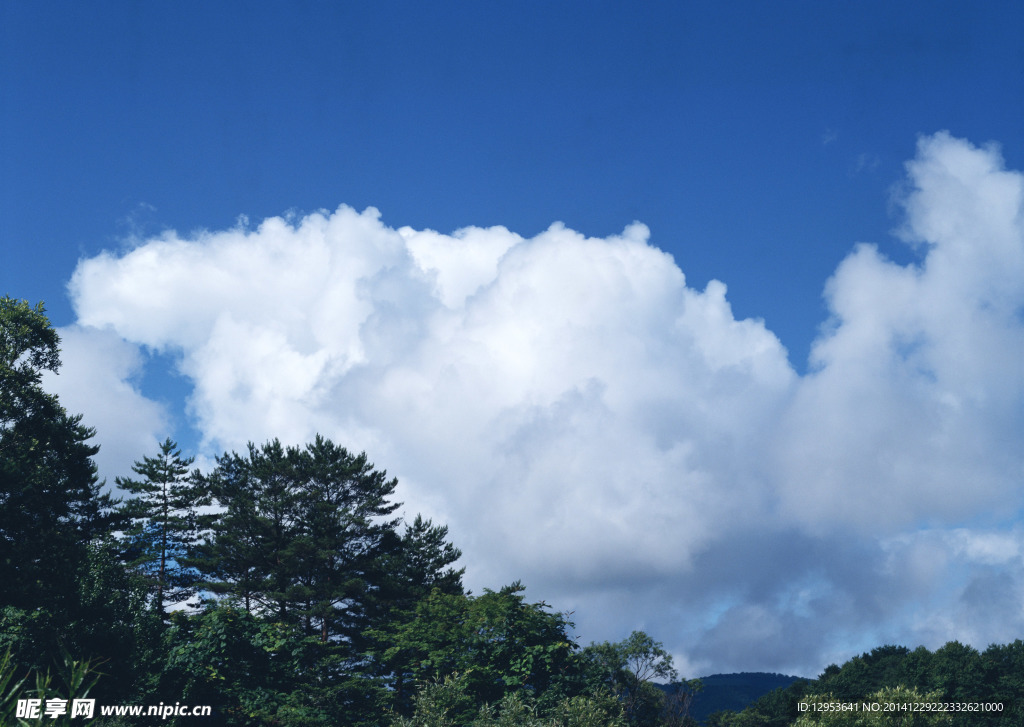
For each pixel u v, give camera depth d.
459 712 26.67
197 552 48.59
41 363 35.81
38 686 10.19
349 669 42.47
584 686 28.88
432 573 54.38
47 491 32.44
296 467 50.53
